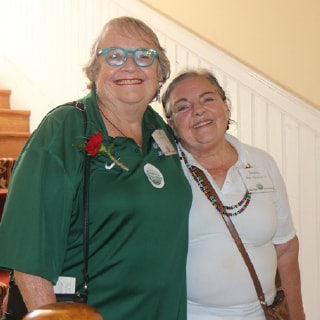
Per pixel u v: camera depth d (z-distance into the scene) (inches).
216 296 63.1
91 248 53.6
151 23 123.6
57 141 53.3
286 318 68.1
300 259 101.9
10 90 177.3
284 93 103.3
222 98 71.7
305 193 101.5
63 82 154.3
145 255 55.4
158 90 66.2
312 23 106.0
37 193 50.4
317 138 100.4
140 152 59.8
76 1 148.3
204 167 68.8
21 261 48.9
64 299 52.1
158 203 56.8
